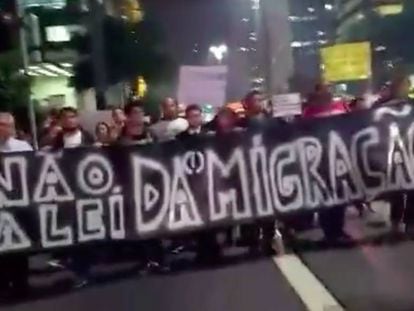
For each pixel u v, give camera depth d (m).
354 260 5.99
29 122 12.78
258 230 6.62
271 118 6.61
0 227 5.72
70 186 5.86
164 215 6.06
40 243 5.80
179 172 6.07
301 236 6.84
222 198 6.17
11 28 13.45
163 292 5.43
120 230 5.97
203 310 4.91
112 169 5.94
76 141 6.99
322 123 6.32
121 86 15.52
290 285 5.39
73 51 15.53
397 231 6.80
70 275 6.13
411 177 6.46
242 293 5.27
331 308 4.83
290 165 6.29
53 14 15.20
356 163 6.39
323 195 6.36
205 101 7.90
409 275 5.46
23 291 5.68
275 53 11.34
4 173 5.72
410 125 6.43
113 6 15.49
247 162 6.20
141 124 6.75
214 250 6.35
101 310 5.05
